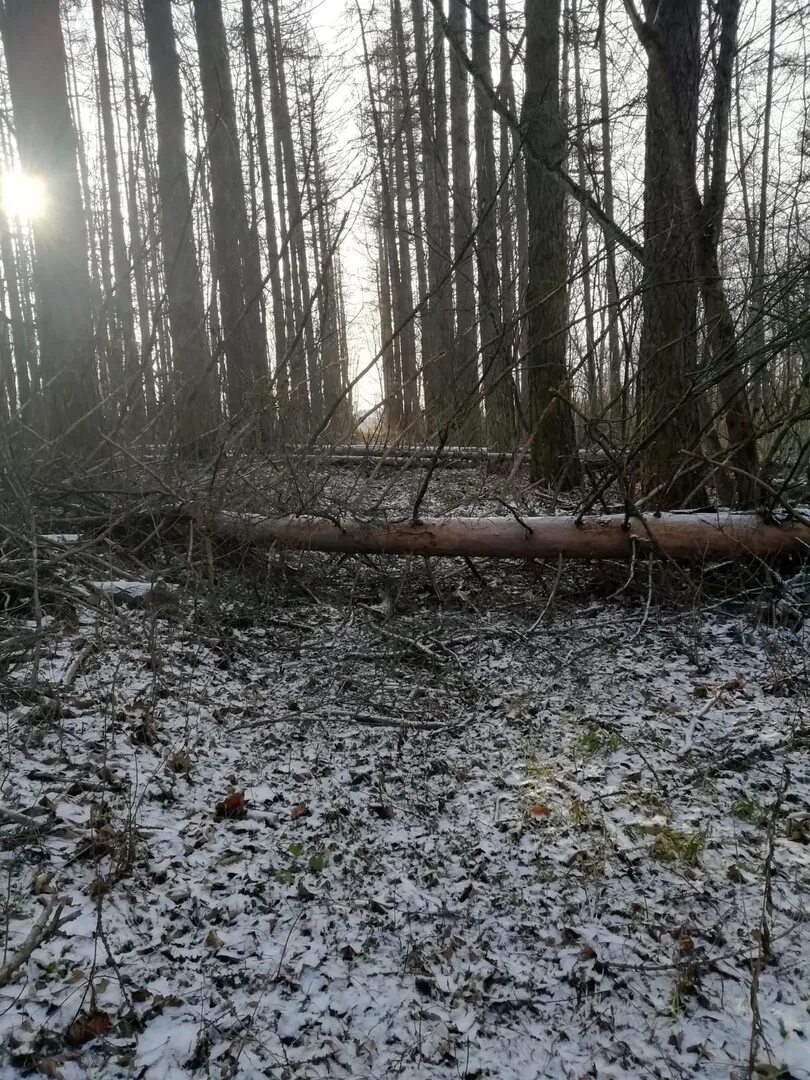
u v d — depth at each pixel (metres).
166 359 6.32
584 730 3.37
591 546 4.69
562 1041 1.85
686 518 4.72
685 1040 1.85
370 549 4.80
